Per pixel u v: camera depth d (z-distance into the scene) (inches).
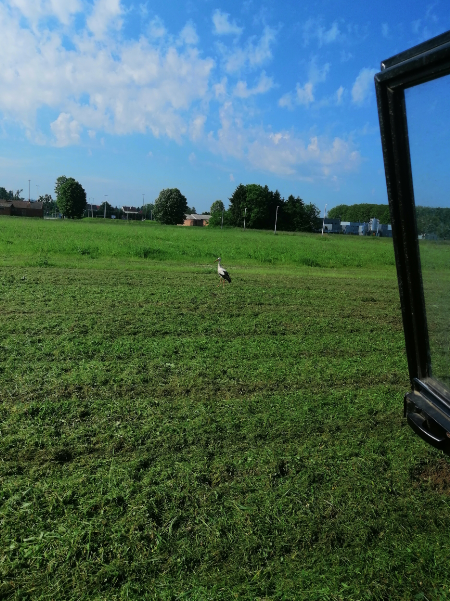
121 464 157.2
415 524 136.1
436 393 67.2
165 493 142.1
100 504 135.0
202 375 249.0
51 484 143.8
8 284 474.3
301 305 470.6
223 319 382.9
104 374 237.5
